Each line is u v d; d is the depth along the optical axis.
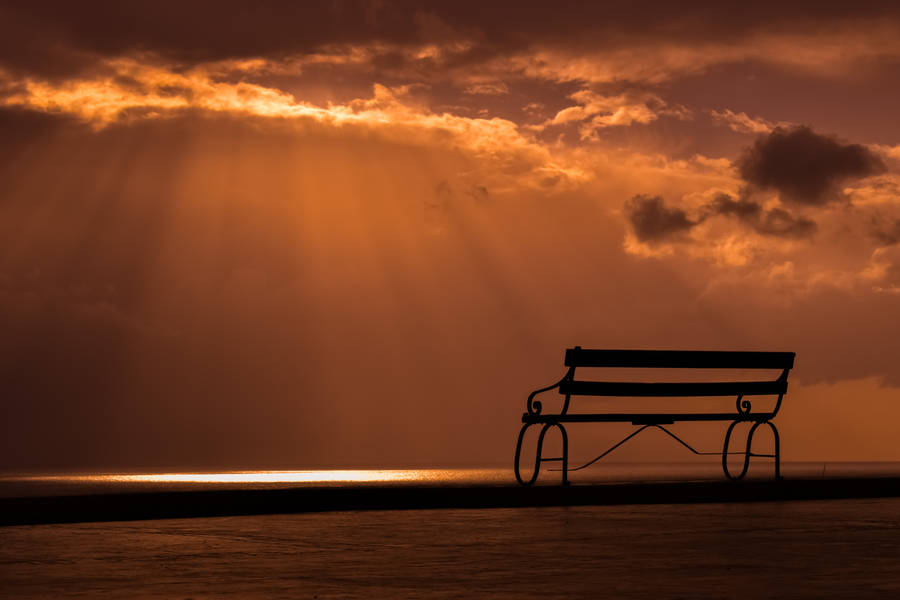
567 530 8.78
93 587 5.91
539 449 13.62
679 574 6.29
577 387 13.74
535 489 11.95
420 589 5.80
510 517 9.94
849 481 13.44
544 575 6.29
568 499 11.62
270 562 6.90
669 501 11.78
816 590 5.67
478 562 6.86
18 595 5.65
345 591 5.73
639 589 5.75
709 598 5.43
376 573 6.41
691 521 9.50
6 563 6.88
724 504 11.48
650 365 14.12
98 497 10.85
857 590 5.67
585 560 6.94
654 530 8.76
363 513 10.43
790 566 6.61
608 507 11.12
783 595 5.51
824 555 7.13
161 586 5.95
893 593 5.57
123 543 7.96
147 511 10.01
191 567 6.69
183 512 10.12
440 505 11.09
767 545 7.70
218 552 7.42
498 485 13.04
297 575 6.34
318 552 7.39
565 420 13.76
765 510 10.70
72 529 9.01
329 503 10.77
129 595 5.64
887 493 13.08
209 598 5.53
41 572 6.49
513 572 6.41
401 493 11.35
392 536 8.38
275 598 5.53
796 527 9.00
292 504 10.57
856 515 10.10
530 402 13.62
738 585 5.87
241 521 9.61
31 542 8.03
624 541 7.98
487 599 5.46
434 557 7.12
